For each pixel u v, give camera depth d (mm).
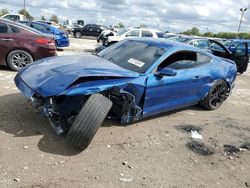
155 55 4930
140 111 4672
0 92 5984
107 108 3863
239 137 5070
